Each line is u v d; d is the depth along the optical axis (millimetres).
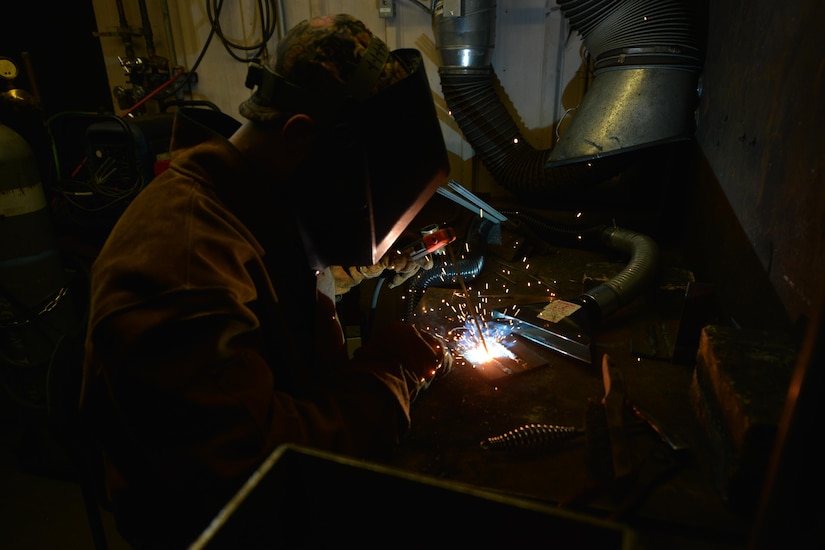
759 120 1502
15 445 2676
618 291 1608
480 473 995
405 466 1015
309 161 961
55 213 2811
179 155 1004
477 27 2465
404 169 973
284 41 952
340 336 1364
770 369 987
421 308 1677
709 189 1965
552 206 2656
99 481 1228
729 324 1606
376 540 580
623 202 2629
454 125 2975
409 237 1561
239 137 1024
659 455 1018
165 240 850
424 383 1177
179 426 806
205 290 811
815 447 378
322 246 1060
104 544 1309
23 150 2211
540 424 1131
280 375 1037
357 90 909
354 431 977
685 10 1998
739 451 874
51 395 1147
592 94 2176
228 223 932
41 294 2359
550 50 2697
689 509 904
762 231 1407
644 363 1373
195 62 3193
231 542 498
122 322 779
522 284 1970
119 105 3369
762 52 1516
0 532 2238
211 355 799
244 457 816
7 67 2348
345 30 924
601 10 2088
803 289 1131
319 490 570
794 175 1241
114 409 918
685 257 2248
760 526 422
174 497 964
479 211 1660
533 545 517
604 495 930
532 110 2826
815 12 1204
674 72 2041
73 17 3609
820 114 1136
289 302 1068
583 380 1294
